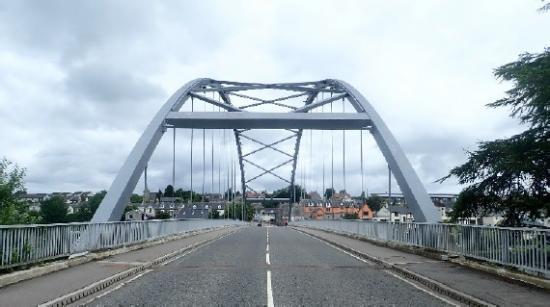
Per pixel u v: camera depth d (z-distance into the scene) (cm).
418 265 1636
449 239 1784
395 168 3089
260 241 3241
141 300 1010
